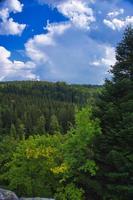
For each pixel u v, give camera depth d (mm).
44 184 29859
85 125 28266
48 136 32875
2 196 20578
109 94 29422
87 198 28875
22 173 30000
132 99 28969
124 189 26125
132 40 30766
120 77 29938
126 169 26641
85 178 27875
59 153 30375
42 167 30047
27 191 29594
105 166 28172
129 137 26969
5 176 31250
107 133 27828
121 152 27297
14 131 129125
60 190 28531
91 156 27719
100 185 27781
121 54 31109
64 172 28328
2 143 40344
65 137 31562
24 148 30656
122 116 27969
